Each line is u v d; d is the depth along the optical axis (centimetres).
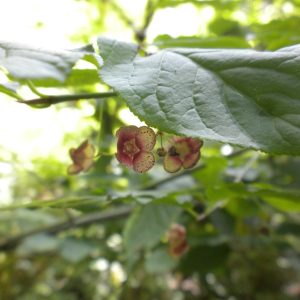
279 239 20
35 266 25
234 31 18
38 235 22
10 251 23
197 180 15
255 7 22
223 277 22
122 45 7
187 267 18
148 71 7
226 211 17
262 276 21
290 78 6
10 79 7
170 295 24
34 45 6
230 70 7
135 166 8
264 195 9
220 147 18
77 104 18
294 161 18
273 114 6
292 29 14
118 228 21
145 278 23
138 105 6
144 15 20
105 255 22
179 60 7
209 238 18
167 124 6
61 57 6
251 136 6
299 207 10
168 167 8
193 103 6
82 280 25
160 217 15
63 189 20
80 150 10
